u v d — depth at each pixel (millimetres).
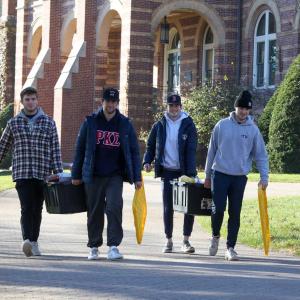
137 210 37094
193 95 102250
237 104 36750
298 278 30969
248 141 36938
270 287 28625
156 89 109750
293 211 53281
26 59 134375
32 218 36938
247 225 48188
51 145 37000
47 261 34969
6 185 83250
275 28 101938
